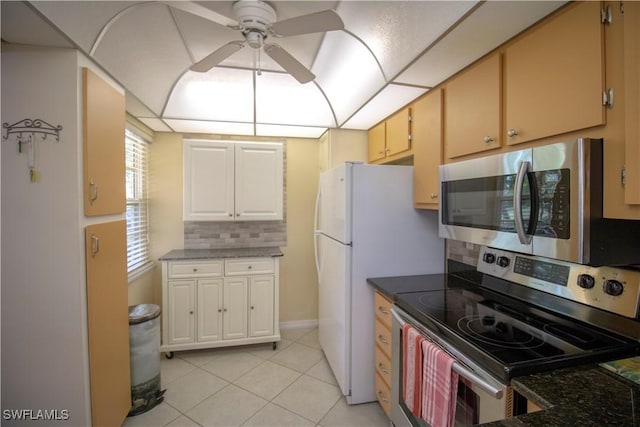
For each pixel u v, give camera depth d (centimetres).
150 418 199
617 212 96
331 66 211
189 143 288
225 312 282
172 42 180
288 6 147
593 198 100
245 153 299
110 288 172
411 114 223
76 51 143
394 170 216
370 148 304
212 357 277
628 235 105
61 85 142
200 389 230
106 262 168
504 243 133
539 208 115
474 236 153
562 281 131
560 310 136
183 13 155
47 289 143
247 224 332
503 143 141
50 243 142
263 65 213
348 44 182
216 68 215
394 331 173
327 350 256
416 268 221
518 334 121
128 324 195
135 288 267
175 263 272
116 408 179
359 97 229
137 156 284
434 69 171
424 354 135
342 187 214
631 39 90
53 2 116
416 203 214
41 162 141
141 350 204
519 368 95
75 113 143
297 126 298
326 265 258
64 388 146
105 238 167
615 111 96
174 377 245
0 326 139
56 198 142
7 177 139
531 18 123
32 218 141
